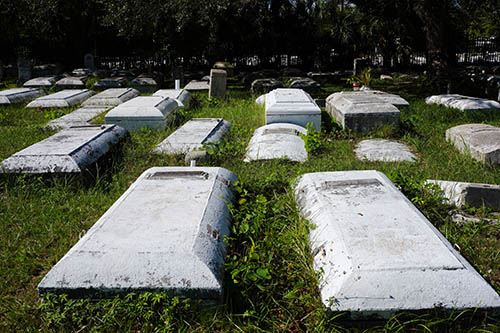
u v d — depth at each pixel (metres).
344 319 2.21
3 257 3.12
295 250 2.99
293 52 22.23
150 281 2.35
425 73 16.66
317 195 3.39
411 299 2.20
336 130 7.23
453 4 14.02
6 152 5.79
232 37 20.84
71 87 14.23
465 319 2.19
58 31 19.30
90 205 3.99
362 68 15.88
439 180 4.45
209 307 2.35
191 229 2.73
